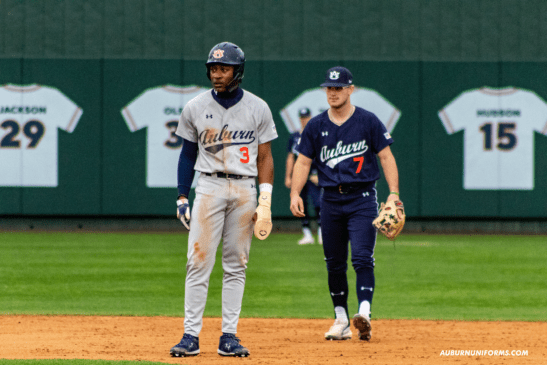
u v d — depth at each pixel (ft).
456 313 84.74
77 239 167.32
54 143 187.52
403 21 188.14
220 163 57.21
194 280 57.88
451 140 186.91
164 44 188.96
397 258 136.36
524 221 188.85
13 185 187.11
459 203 187.32
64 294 96.27
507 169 186.91
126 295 95.81
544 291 101.60
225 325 58.65
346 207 66.85
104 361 52.95
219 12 188.55
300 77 187.73
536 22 186.60
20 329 71.46
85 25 188.55
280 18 188.34
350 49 188.44
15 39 188.03
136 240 165.37
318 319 79.92
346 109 66.80
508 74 186.29
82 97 187.62
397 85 187.11
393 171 66.90
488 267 124.67
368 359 57.21
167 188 188.55
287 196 188.85
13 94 187.11
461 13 187.42
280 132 187.62
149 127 188.24
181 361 55.06
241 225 57.98
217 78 55.67
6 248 147.74
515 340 67.46
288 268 121.19
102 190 188.34
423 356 58.85
